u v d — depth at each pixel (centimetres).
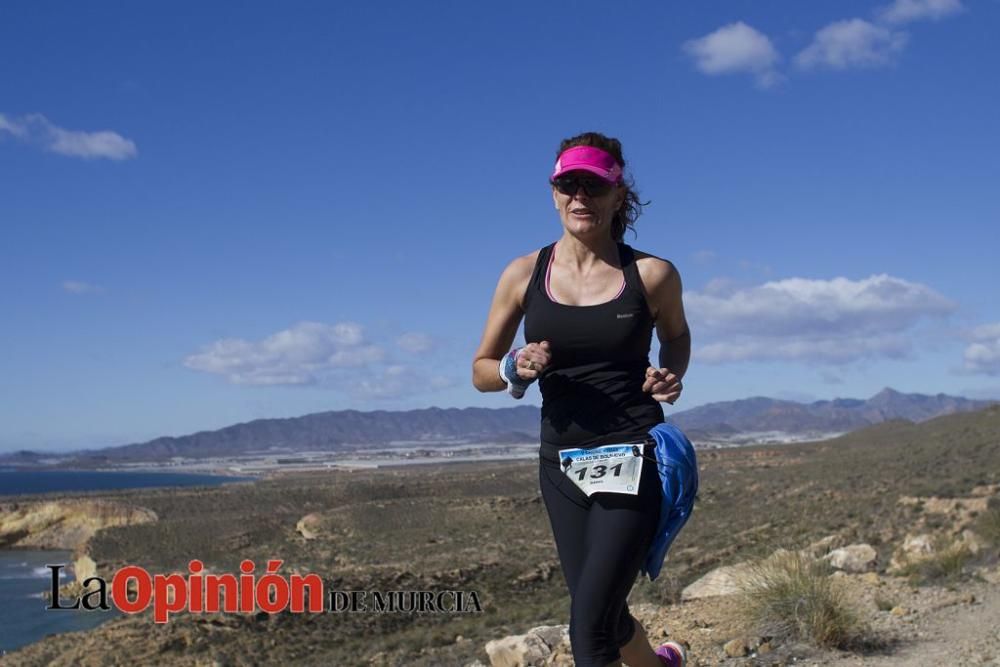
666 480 370
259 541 7006
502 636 1490
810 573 914
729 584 1162
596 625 367
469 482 11312
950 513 2550
